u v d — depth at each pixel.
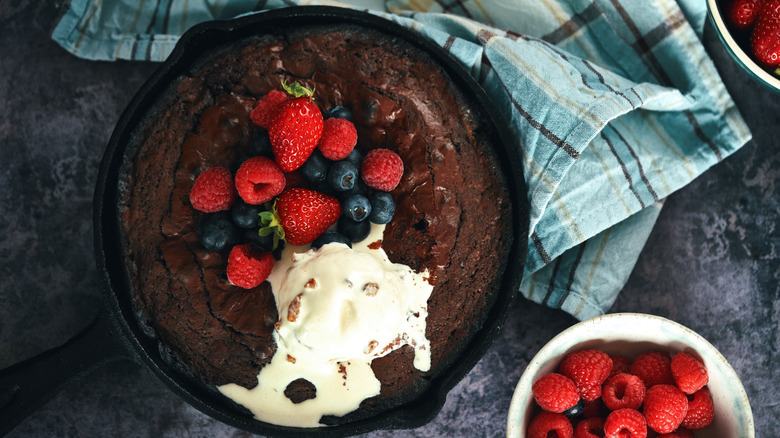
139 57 0.76
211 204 0.65
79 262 0.77
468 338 0.70
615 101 0.70
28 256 0.77
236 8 0.75
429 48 0.69
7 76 0.77
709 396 0.71
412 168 0.69
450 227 0.69
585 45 0.77
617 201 0.74
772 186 0.78
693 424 0.71
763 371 0.78
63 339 0.77
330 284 0.65
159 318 0.69
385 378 0.70
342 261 0.66
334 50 0.70
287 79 0.69
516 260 0.69
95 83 0.77
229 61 0.69
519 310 0.77
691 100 0.76
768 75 0.70
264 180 0.64
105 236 0.68
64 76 0.77
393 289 0.67
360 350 0.66
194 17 0.76
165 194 0.68
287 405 0.69
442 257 0.69
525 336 0.77
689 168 0.76
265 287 0.68
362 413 0.70
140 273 0.69
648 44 0.76
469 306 0.70
